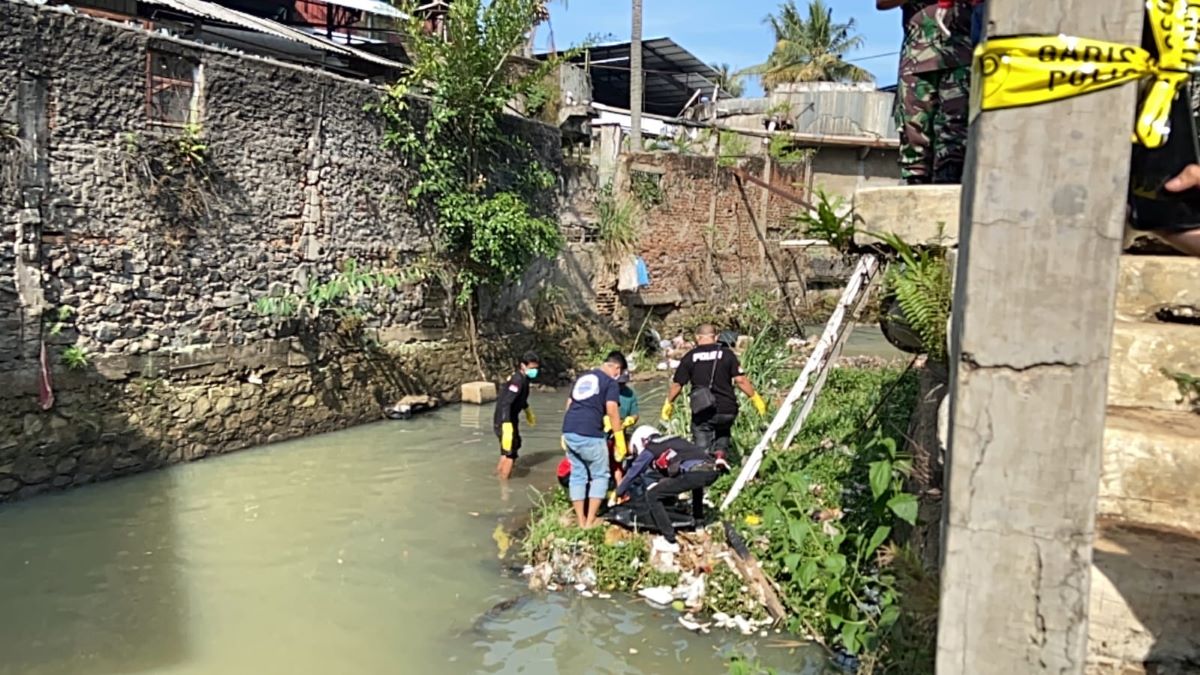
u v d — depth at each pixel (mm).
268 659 5711
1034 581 1986
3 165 8508
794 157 23688
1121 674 2891
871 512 6051
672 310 20578
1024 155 1894
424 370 13625
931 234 4816
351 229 12539
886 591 5180
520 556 7500
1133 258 4312
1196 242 2393
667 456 7059
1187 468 3271
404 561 7410
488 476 9961
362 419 12523
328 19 18438
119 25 9492
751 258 23141
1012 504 1985
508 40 13789
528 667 5629
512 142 15195
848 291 6793
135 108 9727
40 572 7012
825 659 5527
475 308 14789
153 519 8328
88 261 9328
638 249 19531
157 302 10047
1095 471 1918
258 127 11109
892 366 14531
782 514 6453
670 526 6926
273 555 7508
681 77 29656
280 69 11320
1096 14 1825
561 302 17172
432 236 13883
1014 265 1926
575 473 7520
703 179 21391
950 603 2068
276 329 11469
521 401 10078
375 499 9078
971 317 1977
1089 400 1905
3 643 5824
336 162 12250
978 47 1955
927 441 5125
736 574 6477
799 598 6043
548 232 14648
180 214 10250
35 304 8812
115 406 9555
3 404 8547
